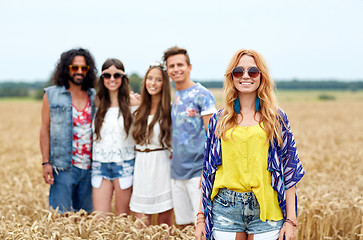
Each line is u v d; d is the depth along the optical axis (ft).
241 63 9.45
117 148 15.92
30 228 13.17
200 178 14.89
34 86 379.76
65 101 15.96
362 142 43.93
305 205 16.90
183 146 14.94
